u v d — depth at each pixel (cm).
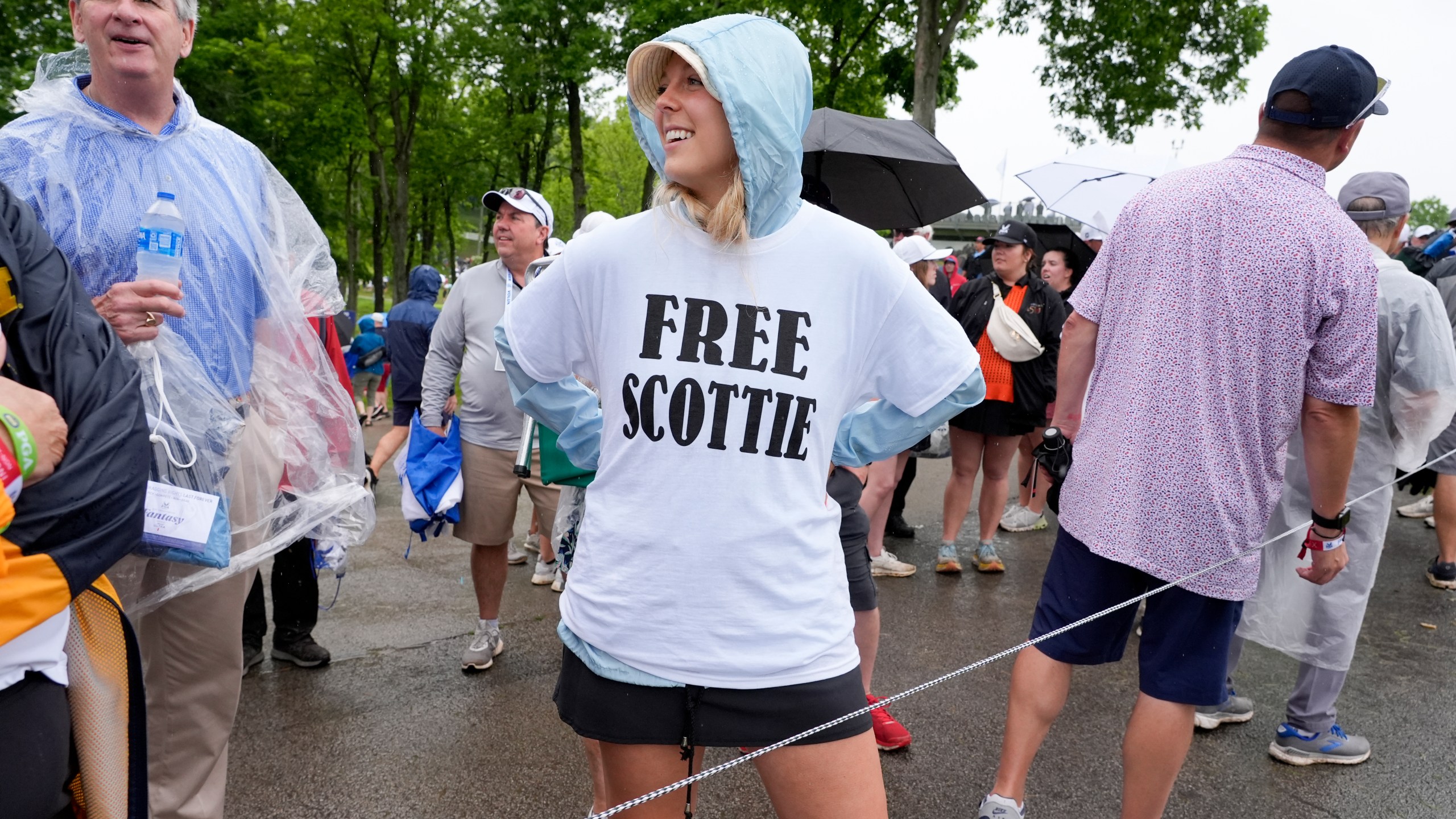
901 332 168
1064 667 252
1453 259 548
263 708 354
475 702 363
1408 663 426
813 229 160
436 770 312
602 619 159
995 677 398
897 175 514
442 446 379
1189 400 224
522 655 411
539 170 2738
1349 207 343
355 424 271
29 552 141
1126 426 232
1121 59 1714
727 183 158
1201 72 1711
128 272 216
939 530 655
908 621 466
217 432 222
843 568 169
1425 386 304
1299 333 217
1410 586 541
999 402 516
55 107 215
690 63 146
